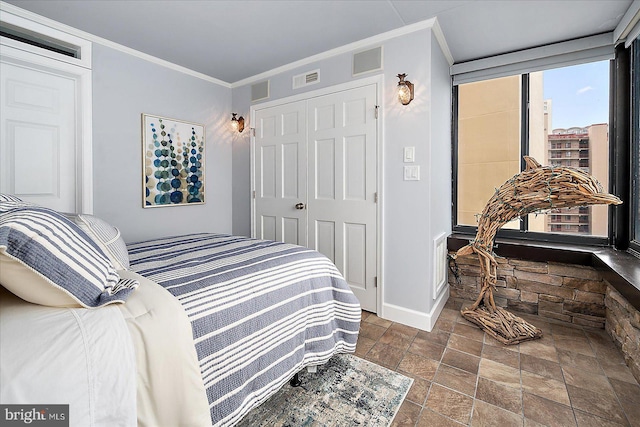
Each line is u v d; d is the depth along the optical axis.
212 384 1.03
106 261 1.00
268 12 2.18
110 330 0.80
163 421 0.84
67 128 2.48
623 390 1.61
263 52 2.82
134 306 0.93
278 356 1.32
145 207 2.92
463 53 2.81
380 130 2.53
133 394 0.78
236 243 2.01
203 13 2.19
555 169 1.99
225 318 1.12
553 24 2.30
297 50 2.78
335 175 2.82
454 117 3.12
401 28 2.38
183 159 3.22
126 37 2.55
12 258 0.73
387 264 2.53
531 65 2.69
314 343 1.56
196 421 0.89
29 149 2.31
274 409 1.45
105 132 2.63
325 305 1.63
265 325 1.27
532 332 2.14
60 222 0.89
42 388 0.65
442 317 2.56
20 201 1.11
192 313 1.03
